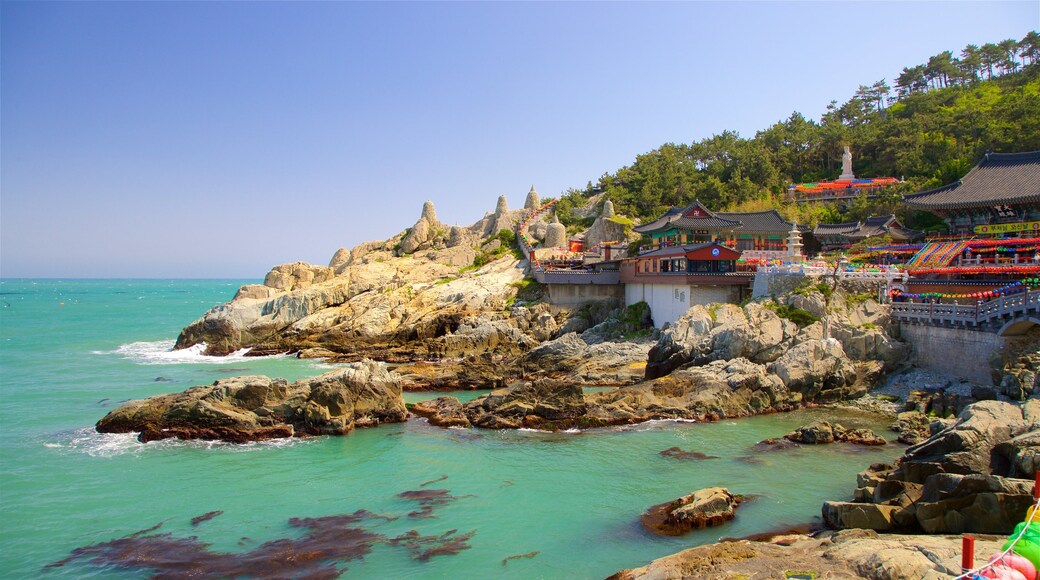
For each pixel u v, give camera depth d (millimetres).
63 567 25016
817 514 28531
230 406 42938
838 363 48250
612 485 32719
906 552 20656
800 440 38875
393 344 76625
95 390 56312
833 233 84188
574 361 62062
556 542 26641
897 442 38531
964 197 63906
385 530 27969
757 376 46594
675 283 66625
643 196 112750
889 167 110812
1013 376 38938
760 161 117125
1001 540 21875
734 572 20984
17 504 30969
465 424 43938
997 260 57188
